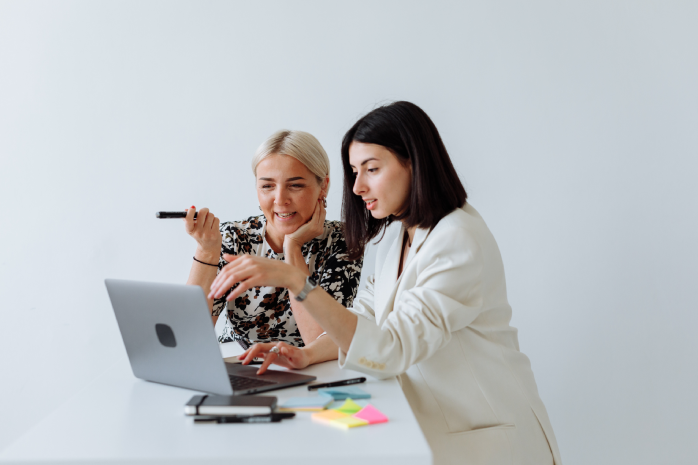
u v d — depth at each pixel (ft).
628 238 6.77
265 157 5.54
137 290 3.35
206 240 5.38
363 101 6.81
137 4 6.87
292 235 5.58
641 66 6.71
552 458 4.07
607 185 6.76
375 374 3.48
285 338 5.78
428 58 6.76
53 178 6.93
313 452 2.35
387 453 2.33
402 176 4.09
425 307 3.55
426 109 6.79
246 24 6.82
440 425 3.90
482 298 3.81
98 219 6.93
